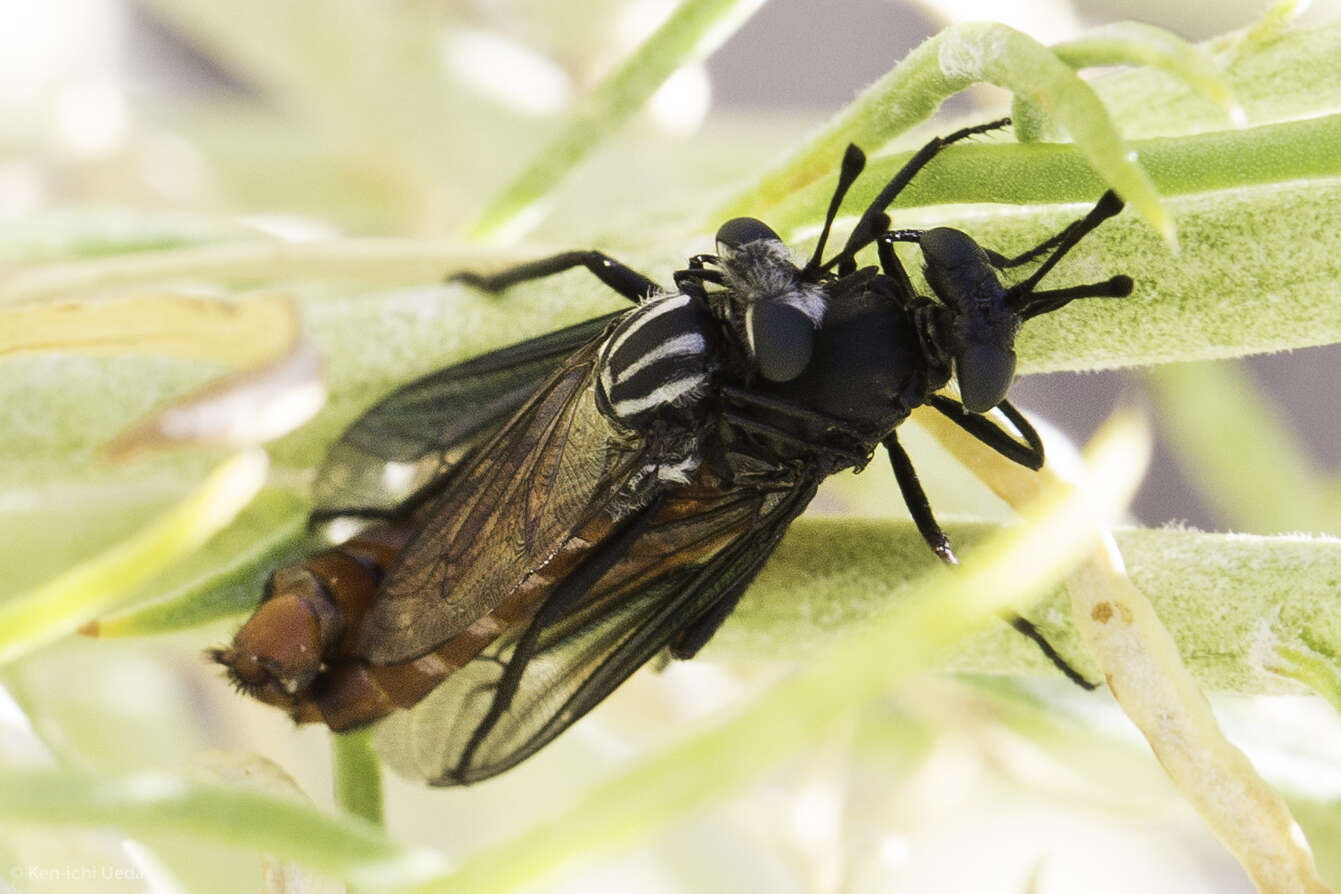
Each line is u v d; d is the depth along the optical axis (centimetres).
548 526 11
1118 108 11
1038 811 13
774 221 11
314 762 13
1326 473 15
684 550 11
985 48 10
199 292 10
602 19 13
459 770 11
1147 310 11
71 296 11
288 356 10
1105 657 10
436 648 11
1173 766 10
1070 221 11
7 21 13
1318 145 10
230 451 11
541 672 11
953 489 12
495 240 11
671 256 11
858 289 11
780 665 12
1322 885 10
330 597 11
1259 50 10
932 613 10
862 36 19
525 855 10
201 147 13
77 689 12
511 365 11
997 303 11
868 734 12
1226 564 10
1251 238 10
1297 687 10
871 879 12
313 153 13
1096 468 10
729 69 19
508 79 13
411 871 10
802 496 11
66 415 11
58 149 13
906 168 10
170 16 15
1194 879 14
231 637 11
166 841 10
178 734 12
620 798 10
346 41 13
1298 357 16
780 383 11
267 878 10
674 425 11
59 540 11
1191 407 12
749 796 12
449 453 11
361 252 11
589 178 13
